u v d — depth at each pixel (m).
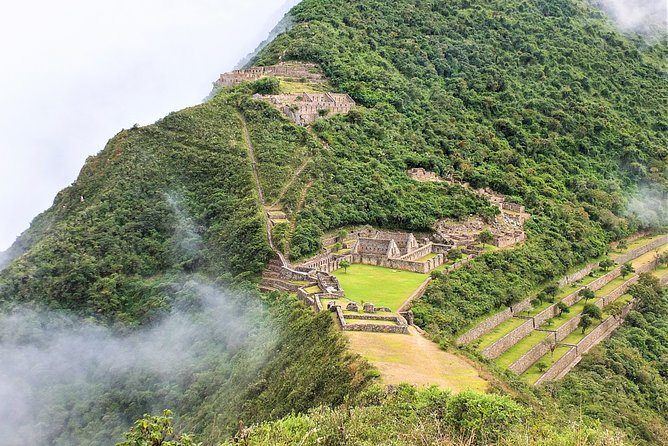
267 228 188.50
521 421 78.31
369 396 89.56
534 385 130.75
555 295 184.75
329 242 193.38
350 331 118.88
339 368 104.38
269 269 171.38
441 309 147.88
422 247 190.75
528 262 191.25
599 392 142.50
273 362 125.06
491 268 181.00
